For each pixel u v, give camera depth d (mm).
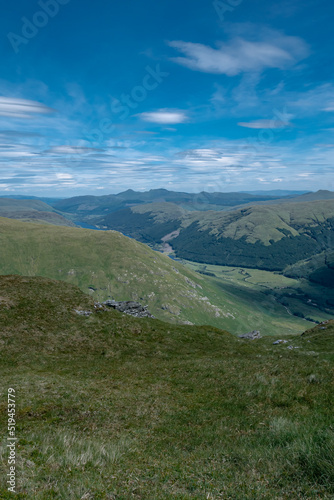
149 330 41875
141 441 11203
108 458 8375
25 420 13211
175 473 7727
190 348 37938
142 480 7129
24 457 7938
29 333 33031
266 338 53938
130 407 15648
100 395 17438
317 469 7133
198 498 6293
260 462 8266
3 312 35781
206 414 14352
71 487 6344
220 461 8750
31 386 17859
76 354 30969
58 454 8312
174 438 11562
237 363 25234
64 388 17938
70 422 13359
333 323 49375
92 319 39906
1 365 25781
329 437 8305
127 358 31406
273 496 6391
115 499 6109
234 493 6602
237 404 15398
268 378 18922
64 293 45031
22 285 44531
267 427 11641
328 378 17375
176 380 21562
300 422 11422
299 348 38094
